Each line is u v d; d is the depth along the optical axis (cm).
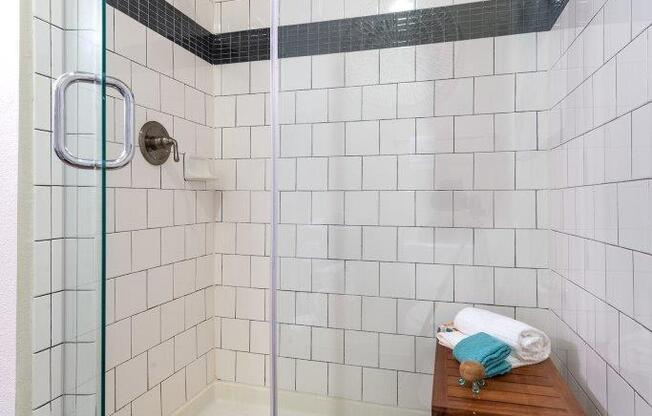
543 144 141
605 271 95
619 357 88
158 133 157
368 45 158
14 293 73
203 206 185
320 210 164
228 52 188
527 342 120
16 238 73
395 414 156
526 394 106
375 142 158
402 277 156
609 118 93
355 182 160
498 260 147
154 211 156
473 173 148
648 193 75
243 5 186
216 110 190
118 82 77
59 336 81
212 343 190
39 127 81
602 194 97
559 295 132
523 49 142
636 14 79
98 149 74
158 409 158
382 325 158
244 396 187
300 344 167
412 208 154
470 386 111
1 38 73
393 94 155
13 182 73
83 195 79
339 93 161
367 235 159
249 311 187
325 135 163
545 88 140
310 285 166
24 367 75
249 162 186
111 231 137
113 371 138
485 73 146
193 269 178
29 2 74
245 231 188
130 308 145
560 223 130
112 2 136
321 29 163
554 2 135
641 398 79
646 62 75
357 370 161
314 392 165
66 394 81
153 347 156
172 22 165
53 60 78
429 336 153
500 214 146
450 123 150
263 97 184
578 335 114
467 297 150
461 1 148
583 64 110
